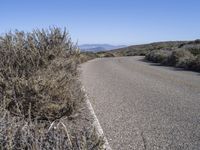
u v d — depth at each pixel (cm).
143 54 8438
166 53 3853
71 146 374
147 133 641
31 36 720
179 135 629
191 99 1049
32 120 509
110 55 8369
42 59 654
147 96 1123
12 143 376
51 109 520
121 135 624
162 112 844
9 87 534
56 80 564
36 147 368
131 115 806
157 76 1908
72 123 530
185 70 2402
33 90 523
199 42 6200
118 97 1102
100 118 768
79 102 585
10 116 458
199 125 708
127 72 2255
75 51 788
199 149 546
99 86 1413
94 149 379
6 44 648
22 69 620
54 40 741
